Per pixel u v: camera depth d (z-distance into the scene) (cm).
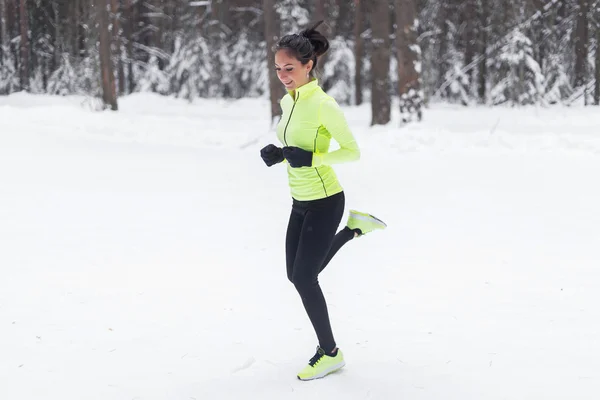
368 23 2975
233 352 344
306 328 381
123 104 2575
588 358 333
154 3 3422
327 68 2847
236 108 2611
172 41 3528
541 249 560
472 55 2872
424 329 379
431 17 2827
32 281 465
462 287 459
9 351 342
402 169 1036
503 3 2514
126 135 1547
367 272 501
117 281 470
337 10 2925
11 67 2958
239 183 929
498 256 539
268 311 411
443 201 780
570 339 360
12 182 876
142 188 870
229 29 3581
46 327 377
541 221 670
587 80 2373
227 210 738
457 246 573
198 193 843
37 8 2927
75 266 505
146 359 334
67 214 698
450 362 330
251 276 487
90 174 968
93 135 1509
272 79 1577
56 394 294
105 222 665
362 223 321
